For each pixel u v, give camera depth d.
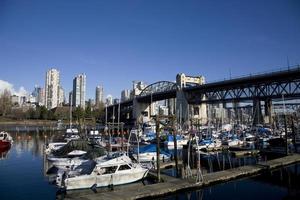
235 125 88.19
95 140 62.19
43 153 48.81
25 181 28.36
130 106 191.62
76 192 23.75
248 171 28.98
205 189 25.12
